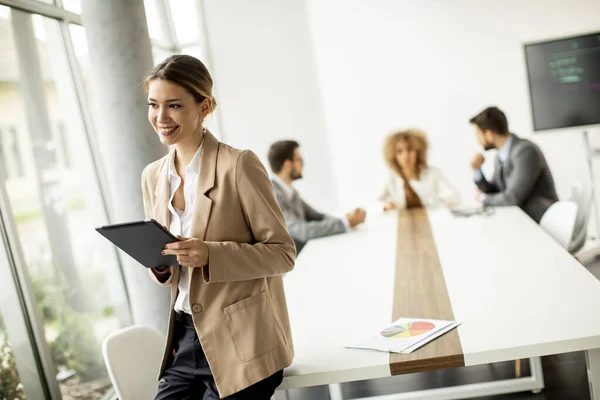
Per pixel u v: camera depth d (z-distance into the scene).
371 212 5.29
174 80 1.81
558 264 3.03
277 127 6.51
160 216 2.00
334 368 2.10
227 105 6.56
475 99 6.03
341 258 3.85
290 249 1.94
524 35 5.87
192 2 6.48
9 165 3.60
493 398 3.43
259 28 6.42
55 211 4.02
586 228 4.56
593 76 5.75
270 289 2.02
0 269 3.27
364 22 6.11
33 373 3.42
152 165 2.10
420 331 2.33
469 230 4.11
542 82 5.86
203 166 1.91
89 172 4.55
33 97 3.95
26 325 3.42
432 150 6.14
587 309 2.33
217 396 1.94
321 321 2.68
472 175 6.11
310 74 6.39
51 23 4.28
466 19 5.93
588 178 5.89
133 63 3.66
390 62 6.11
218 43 6.51
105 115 3.71
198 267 1.87
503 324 2.29
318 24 6.21
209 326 1.88
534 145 5.10
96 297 4.37
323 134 6.44
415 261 3.49
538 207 5.13
